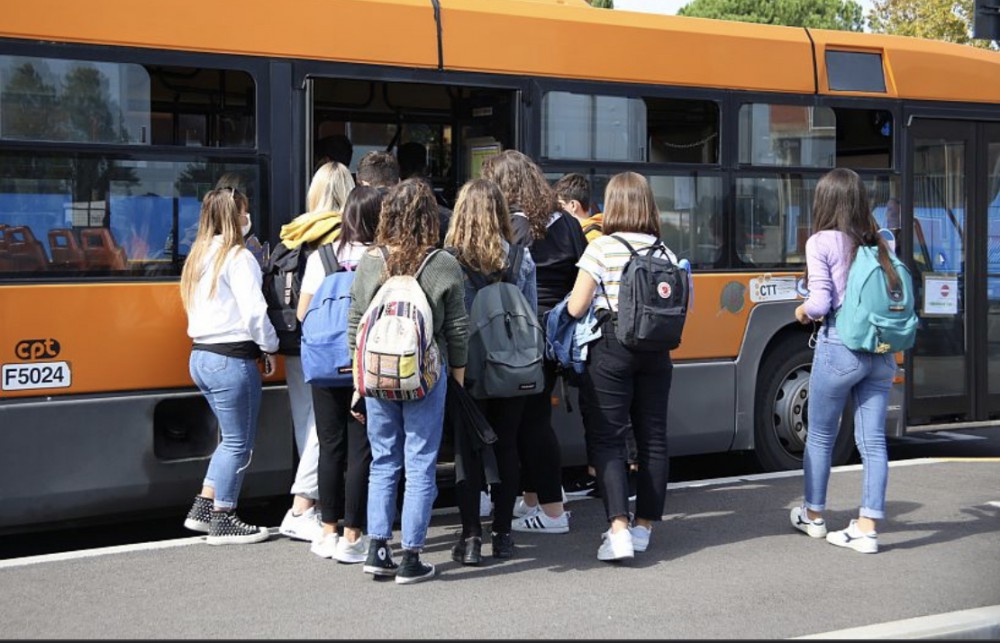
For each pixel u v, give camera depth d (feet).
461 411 19.21
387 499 18.99
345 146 26.04
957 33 96.58
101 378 20.97
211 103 22.09
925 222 30.91
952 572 19.86
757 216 28.48
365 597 18.19
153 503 21.77
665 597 18.35
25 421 20.29
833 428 21.71
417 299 18.12
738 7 143.64
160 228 21.61
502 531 20.38
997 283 32.04
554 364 20.98
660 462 20.61
